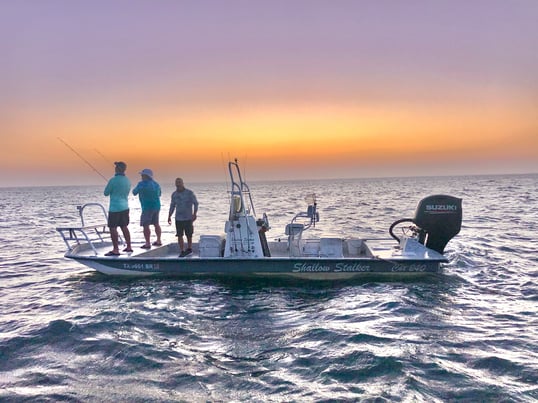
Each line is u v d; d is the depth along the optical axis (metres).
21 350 5.50
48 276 10.56
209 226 22.62
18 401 4.17
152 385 4.49
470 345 5.48
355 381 4.52
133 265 9.45
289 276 9.35
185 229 9.65
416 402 4.05
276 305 7.52
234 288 8.70
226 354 5.32
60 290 8.98
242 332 6.16
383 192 75.00
